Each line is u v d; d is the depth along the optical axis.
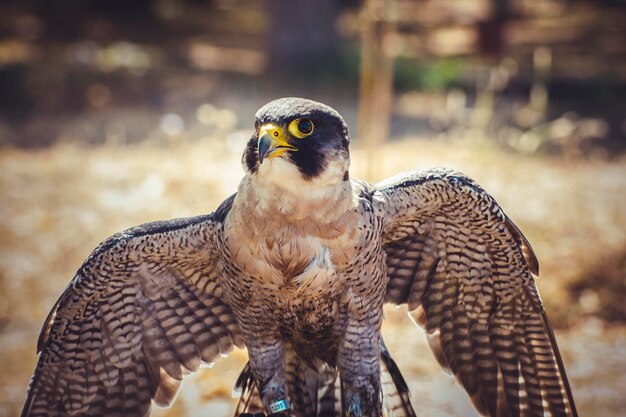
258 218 5.86
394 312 11.16
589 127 20.33
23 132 19.98
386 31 14.94
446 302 6.98
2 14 31.80
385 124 16.34
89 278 6.30
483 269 6.75
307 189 5.78
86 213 13.98
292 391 6.78
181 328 6.79
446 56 29.38
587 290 11.62
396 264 6.89
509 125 20.53
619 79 26.19
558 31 34.59
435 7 37.16
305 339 6.43
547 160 18.12
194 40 31.52
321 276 5.93
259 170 5.80
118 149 18.12
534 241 12.63
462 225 6.56
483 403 7.11
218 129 19.03
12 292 11.73
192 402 9.00
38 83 22.83
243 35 33.25
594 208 14.16
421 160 16.73
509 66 26.89
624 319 11.20
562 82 25.11
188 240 6.29
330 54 25.97
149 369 6.80
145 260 6.39
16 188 15.14
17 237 13.00
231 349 6.93
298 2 25.86
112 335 6.65
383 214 6.21
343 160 5.86
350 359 6.28
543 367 6.91
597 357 9.92
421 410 8.82
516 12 34.97
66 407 6.75
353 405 6.27
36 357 10.29
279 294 6.06
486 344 7.01
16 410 9.12
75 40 29.64
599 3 38.28
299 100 5.86
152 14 34.38
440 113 22.06
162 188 15.05
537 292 6.68
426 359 10.03
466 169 16.42
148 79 24.06
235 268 6.05
